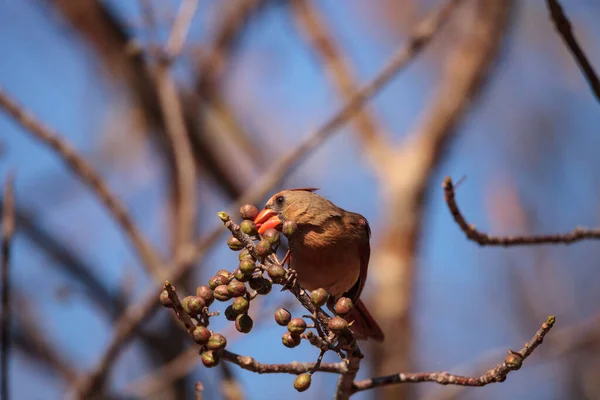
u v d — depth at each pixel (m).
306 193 5.86
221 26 10.85
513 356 4.00
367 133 11.08
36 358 10.21
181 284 8.77
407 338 10.02
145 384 8.38
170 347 9.48
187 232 8.24
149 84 10.06
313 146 7.96
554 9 5.30
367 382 4.57
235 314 3.84
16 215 10.02
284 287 3.92
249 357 4.39
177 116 8.65
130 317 7.75
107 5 10.38
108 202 8.27
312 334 3.89
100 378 7.84
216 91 11.09
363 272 6.09
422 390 10.62
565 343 9.67
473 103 10.57
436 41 12.06
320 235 5.71
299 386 3.86
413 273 10.32
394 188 10.65
